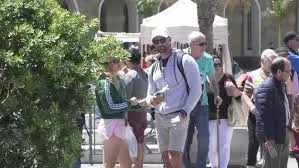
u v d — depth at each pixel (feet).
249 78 55.21
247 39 240.32
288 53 58.18
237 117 54.65
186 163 48.85
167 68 41.88
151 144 67.67
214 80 52.31
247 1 222.07
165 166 42.75
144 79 53.78
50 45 26.91
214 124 54.34
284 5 223.30
